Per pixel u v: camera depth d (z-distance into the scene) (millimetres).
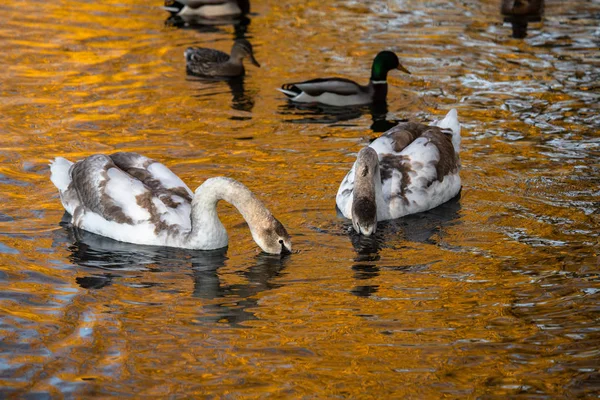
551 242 14125
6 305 12016
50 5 29797
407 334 11383
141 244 14305
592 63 23812
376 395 10008
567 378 10312
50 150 17922
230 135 19109
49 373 10398
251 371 10500
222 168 17156
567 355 10805
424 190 15586
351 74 23594
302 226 14906
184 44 26156
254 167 17266
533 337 11250
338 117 20609
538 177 16797
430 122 20078
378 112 20969
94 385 10172
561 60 24109
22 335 11258
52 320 11672
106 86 22188
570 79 22594
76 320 11680
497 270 13211
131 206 14422
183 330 11484
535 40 26047
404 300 12320
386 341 11195
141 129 19297
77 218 14750
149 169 15141
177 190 14844
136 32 27266
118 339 11211
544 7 29500
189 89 22266
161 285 12836
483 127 19500
